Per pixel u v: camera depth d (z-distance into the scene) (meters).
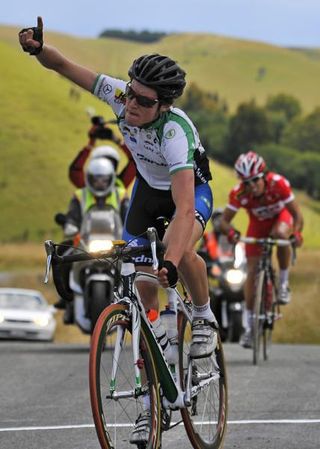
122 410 11.64
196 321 13.52
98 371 11.09
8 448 14.20
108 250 11.81
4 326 53.09
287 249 27.92
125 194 31.20
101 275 29.33
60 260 11.74
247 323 26.70
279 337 42.00
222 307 38.16
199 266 13.10
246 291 27.00
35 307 56.09
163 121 12.66
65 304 32.28
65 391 20.62
